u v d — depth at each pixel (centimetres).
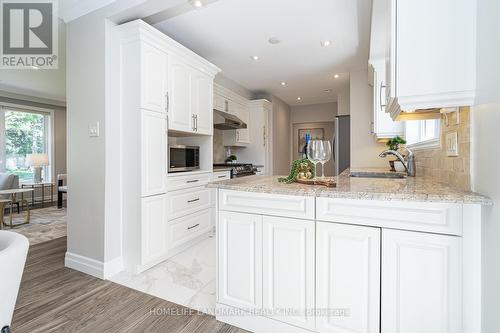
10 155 556
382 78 291
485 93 103
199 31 289
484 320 105
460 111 132
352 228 126
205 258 267
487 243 102
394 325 120
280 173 621
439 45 111
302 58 368
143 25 221
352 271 127
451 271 110
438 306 112
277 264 144
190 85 289
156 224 244
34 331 154
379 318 122
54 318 167
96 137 228
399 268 118
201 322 163
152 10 215
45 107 606
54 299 189
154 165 241
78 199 239
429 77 113
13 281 77
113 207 231
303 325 139
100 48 225
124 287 207
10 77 450
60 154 637
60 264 251
